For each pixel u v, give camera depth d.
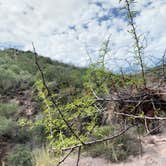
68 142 1.53
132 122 1.99
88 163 4.10
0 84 10.13
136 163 3.94
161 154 4.02
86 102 1.78
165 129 4.47
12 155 5.07
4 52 16.86
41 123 2.08
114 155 4.16
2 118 6.77
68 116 1.78
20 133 6.04
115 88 1.90
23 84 10.12
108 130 3.18
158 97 1.91
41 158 4.00
